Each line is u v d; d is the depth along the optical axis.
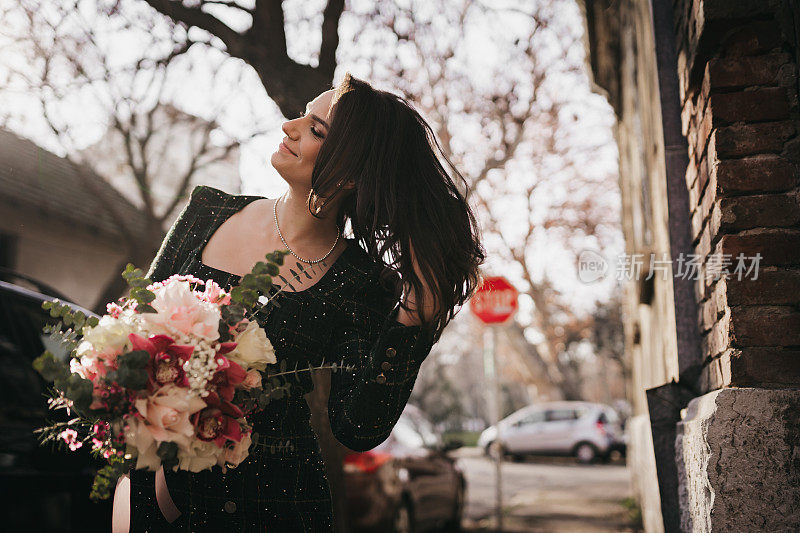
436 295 1.77
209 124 7.75
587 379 52.00
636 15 5.30
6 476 2.98
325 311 1.87
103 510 3.28
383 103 1.88
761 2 2.50
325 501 1.87
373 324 1.91
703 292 2.95
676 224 3.27
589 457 22.33
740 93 2.54
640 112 5.22
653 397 3.36
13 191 10.95
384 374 1.71
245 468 1.76
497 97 12.70
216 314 1.60
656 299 4.77
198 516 1.74
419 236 1.80
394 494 6.76
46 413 3.23
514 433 23.27
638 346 8.13
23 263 12.46
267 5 5.90
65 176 11.86
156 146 8.44
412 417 8.38
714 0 2.51
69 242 12.50
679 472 2.97
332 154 1.81
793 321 2.36
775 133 2.50
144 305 1.61
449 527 9.06
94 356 1.55
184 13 5.97
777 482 2.16
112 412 1.52
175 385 1.53
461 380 75.06
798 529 2.13
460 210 1.89
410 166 1.87
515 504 11.83
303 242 1.92
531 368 27.62
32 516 3.04
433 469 8.03
